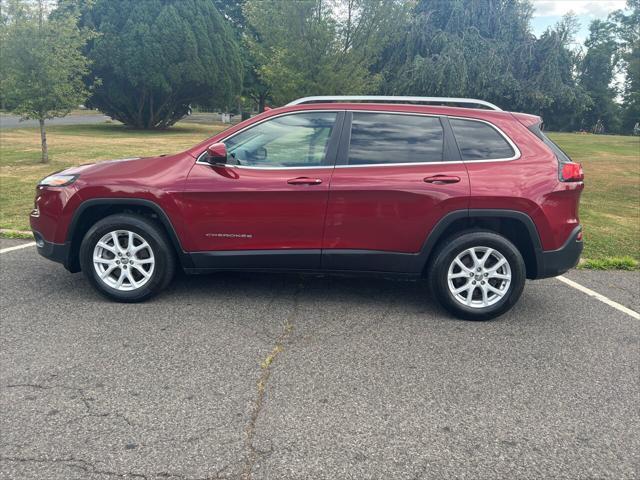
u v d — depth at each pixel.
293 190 4.23
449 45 28.23
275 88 14.08
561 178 4.23
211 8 29.88
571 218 4.29
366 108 4.42
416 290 5.13
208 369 3.40
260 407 2.99
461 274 4.32
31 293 4.69
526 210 4.18
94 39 26.88
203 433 2.74
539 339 4.05
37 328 3.95
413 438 2.75
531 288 5.34
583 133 43.81
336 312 4.47
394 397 3.13
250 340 3.86
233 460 2.54
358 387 3.24
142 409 2.93
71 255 4.56
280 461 2.54
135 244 4.50
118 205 4.46
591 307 4.80
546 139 4.43
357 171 4.26
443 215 4.20
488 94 29.88
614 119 55.59
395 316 4.43
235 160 4.39
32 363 3.41
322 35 12.85
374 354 3.70
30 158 13.84
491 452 2.65
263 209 4.29
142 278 4.60
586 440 2.78
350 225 4.28
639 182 13.10
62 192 4.43
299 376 3.35
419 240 4.27
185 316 4.27
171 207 4.32
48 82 12.62
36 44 12.22
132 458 2.53
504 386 3.31
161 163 4.49
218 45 29.91
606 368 3.60
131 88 28.88
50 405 2.95
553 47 32.88
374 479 2.44
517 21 32.38
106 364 3.43
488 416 2.97
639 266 6.17
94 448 2.60
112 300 4.54
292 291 4.97
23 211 7.98
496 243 4.23
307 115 4.43
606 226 8.16
